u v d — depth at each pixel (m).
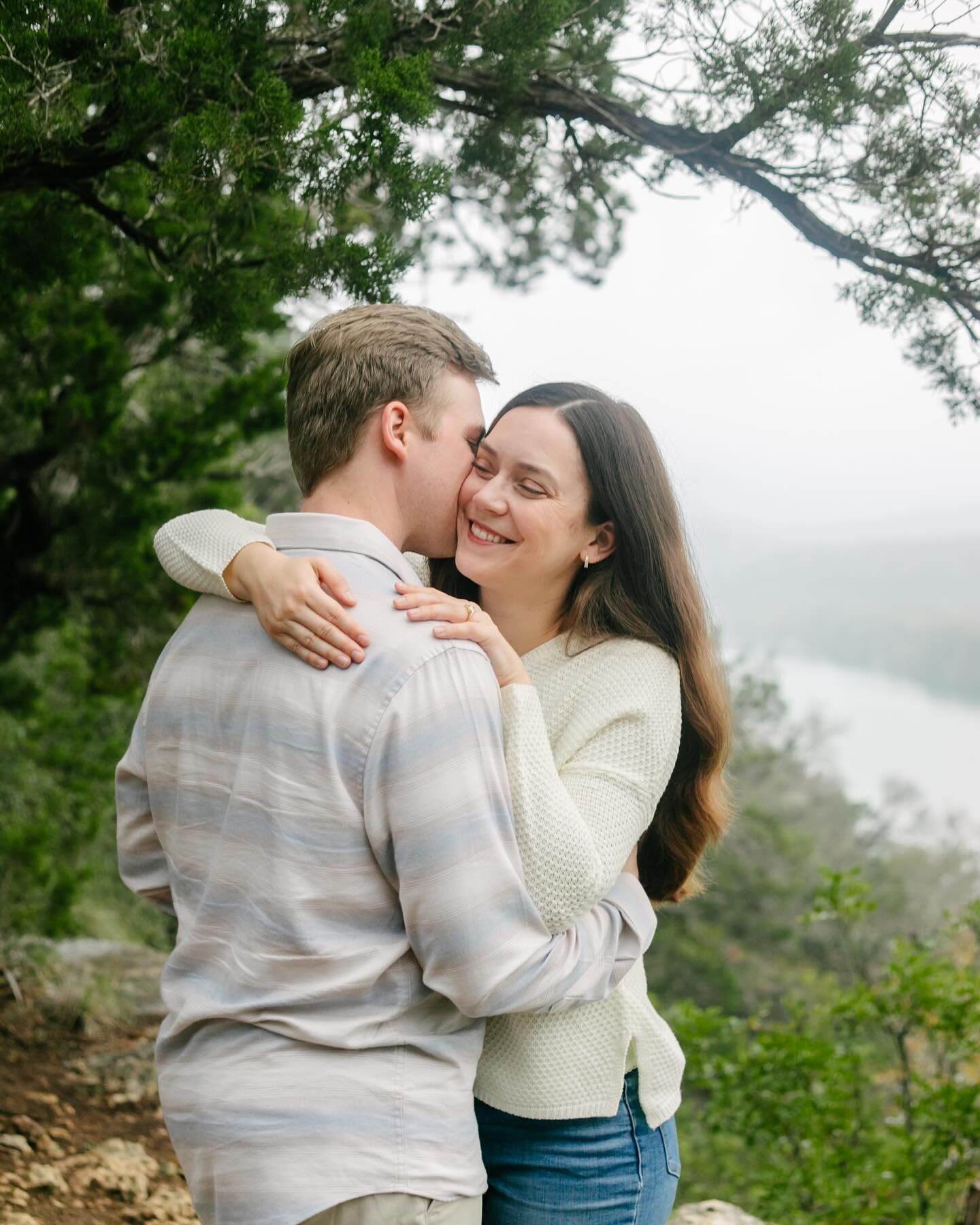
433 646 1.43
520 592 1.82
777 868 20.14
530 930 1.42
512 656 1.53
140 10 2.88
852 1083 5.20
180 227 3.50
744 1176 5.90
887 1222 4.73
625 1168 1.66
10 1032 5.13
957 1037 4.80
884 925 21.78
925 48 2.74
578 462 1.73
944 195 2.88
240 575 1.49
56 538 6.02
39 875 6.74
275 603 1.42
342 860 1.39
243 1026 1.41
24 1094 4.46
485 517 1.72
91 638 6.63
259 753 1.42
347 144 2.72
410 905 1.38
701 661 1.81
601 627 1.78
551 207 3.79
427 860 1.37
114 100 2.92
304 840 1.39
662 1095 1.70
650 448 1.79
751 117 2.90
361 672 1.40
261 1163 1.36
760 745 20.64
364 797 1.38
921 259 2.99
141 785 1.66
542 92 3.20
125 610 6.24
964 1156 4.62
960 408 3.04
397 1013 1.42
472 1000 1.38
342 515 1.55
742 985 18.36
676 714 1.72
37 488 6.05
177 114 2.82
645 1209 1.69
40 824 7.05
